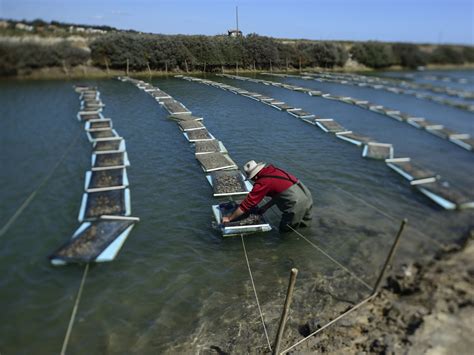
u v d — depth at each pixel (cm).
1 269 635
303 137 1448
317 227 806
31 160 1090
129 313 555
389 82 3225
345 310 571
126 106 1808
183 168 1078
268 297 598
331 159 1223
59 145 1222
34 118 1510
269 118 1719
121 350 491
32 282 609
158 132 1414
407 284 623
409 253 729
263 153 1248
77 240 700
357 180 1070
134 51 2864
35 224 770
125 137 1339
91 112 1608
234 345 499
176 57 3070
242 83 2791
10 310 551
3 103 1719
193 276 641
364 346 485
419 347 468
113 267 650
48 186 934
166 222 795
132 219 785
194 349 494
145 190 934
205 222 801
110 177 979
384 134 1591
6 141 1234
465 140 1493
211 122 1609
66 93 2002
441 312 537
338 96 2392
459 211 912
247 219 769
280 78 3247
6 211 815
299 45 3925
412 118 1844
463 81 3559
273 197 735
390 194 991
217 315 557
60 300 574
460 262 685
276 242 746
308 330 525
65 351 487
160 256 687
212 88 2469
